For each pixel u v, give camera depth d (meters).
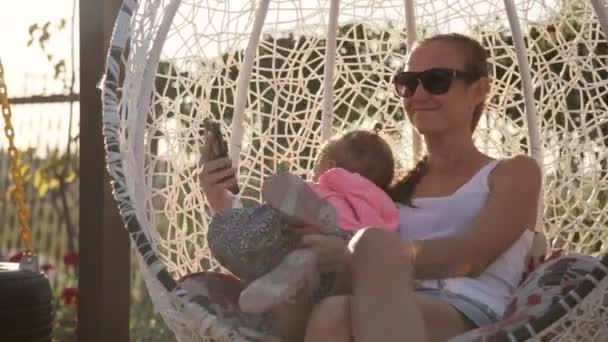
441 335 2.46
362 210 2.67
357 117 3.38
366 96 3.35
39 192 4.75
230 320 2.48
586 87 3.10
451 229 2.70
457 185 2.75
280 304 2.33
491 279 2.64
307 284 2.39
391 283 2.30
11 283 2.88
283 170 2.53
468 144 2.79
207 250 2.99
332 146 2.85
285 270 2.36
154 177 2.92
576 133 3.11
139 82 2.68
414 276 2.58
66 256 4.35
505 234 2.60
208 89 3.11
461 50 2.77
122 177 2.53
